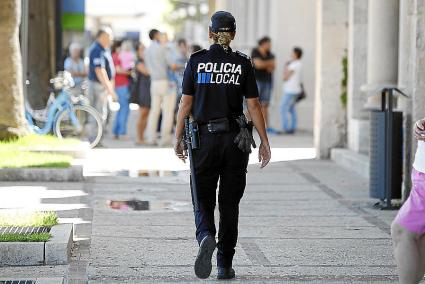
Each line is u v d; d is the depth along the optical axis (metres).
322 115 38.78
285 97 52.66
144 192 28.31
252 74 16.62
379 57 32.97
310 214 24.80
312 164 37.00
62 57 53.22
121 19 106.88
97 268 17.91
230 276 17.22
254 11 64.69
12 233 18.89
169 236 21.27
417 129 14.59
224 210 16.86
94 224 22.67
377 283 17.05
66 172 30.05
